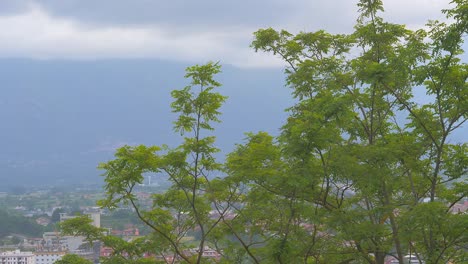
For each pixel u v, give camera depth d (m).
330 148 18.66
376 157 18.39
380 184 18.44
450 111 19.61
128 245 20.59
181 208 21.17
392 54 19.81
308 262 22.16
